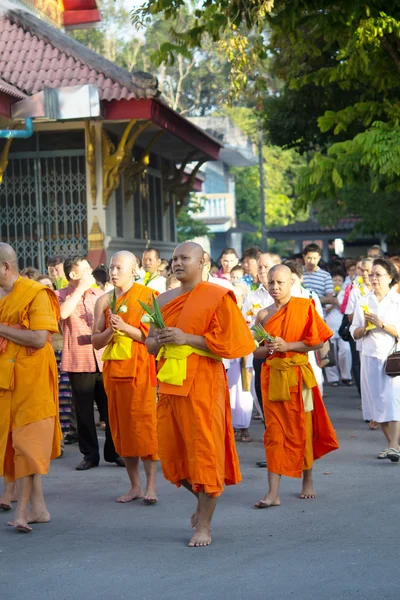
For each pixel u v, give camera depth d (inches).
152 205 994.1
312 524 326.3
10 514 354.9
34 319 327.6
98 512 355.6
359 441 494.0
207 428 298.4
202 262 309.1
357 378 639.8
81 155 820.0
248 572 270.5
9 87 700.0
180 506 362.0
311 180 692.1
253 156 2012.8
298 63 904.9
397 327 444.8
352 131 943.7
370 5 637.9
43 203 829.8
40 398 327.9
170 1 647.8
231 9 620.1
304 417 358.3
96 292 447.8
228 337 299.1
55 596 256.1
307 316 359.3
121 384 361.7
